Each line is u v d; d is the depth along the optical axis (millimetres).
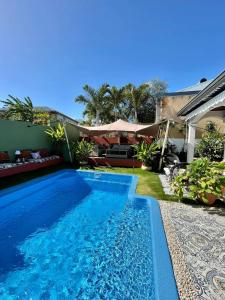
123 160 15305
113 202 8211
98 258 4520
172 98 22969
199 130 18047
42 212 7258
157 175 11914
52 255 4695
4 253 4793
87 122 32062
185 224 5426
